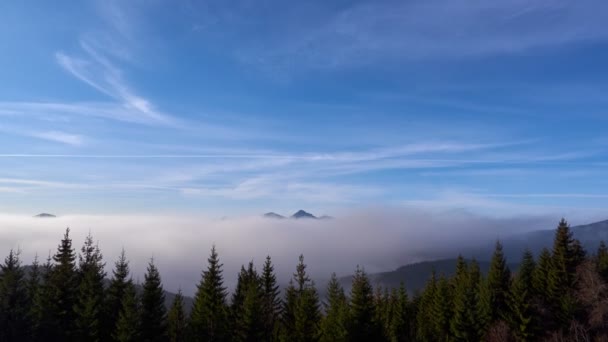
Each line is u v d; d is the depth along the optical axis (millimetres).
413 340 78000
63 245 59531
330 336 59250
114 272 57031
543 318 67438
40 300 52812
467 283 78000
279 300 72250
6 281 50031
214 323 60094
